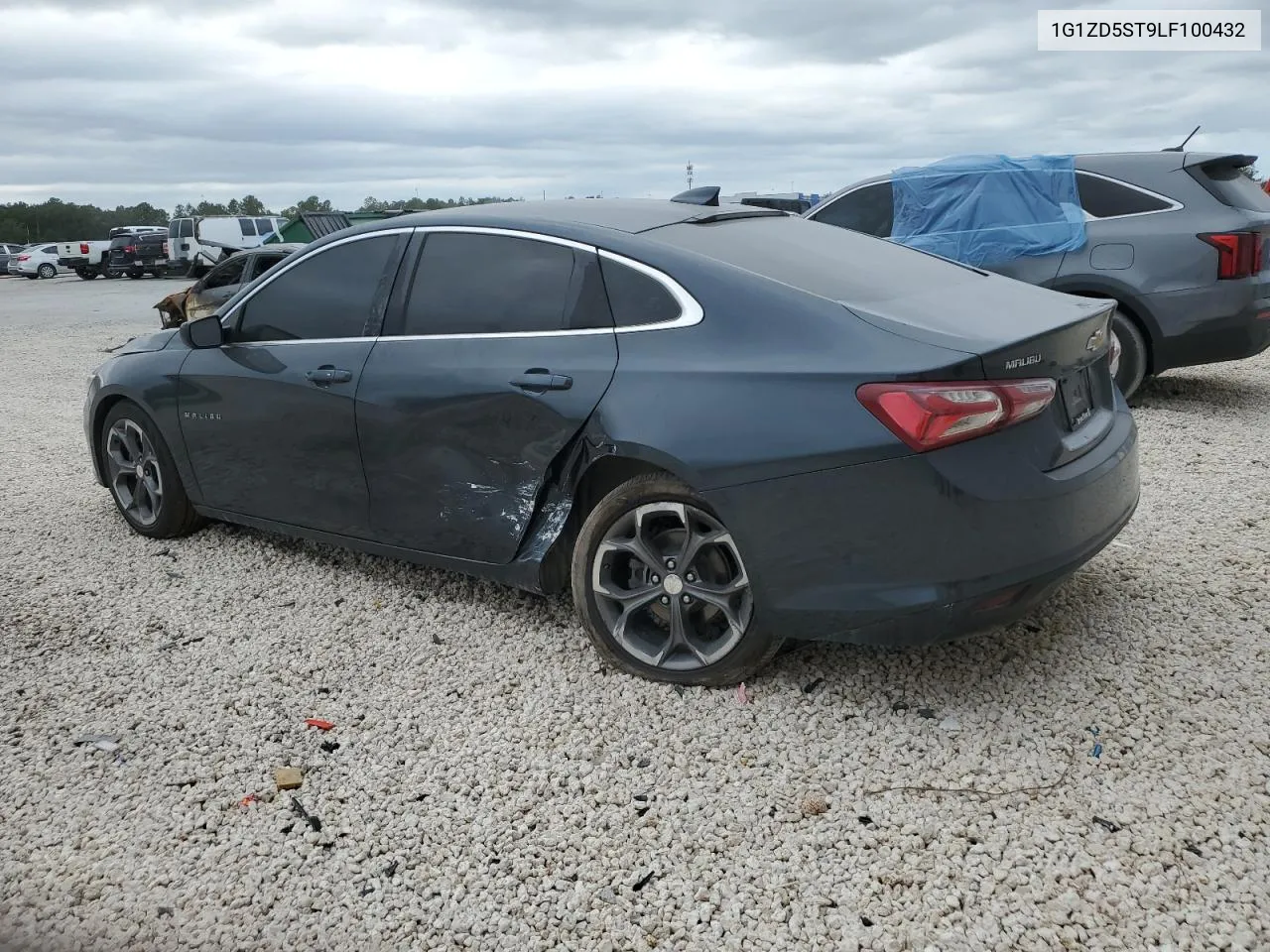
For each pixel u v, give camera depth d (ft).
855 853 8.74
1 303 86.17
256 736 10.94
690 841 8.99
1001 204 24.70
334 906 8.39
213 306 41.65
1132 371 23.73
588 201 13.74
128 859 9.06
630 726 10.80
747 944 7.79
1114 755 9.86
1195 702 10.69
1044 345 10.02
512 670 12.11
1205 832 8.71
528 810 9.54
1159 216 22.97
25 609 14.43
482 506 12.36
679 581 11.10
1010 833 8.86
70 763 10.55
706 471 10.31
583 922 8.12
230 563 15.89
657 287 11.23
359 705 11.53
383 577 15.07
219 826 9.47
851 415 9.68
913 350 9.72
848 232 13.83
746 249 11.83
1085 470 10.25
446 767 10.28
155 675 12.36
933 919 7.95
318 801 9.78
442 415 12.41
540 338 11.89
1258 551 14.60
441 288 12.96
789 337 10.33
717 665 11.09
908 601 9.66
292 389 13.96
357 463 13.46
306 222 90.79
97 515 18.79
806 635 10.29
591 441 11.16
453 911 8.29
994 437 9.55
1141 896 8.04
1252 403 24.81
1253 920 7.73
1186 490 17.70
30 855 9.16
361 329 13.58
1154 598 13.15
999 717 10.60
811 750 10.20
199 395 15.29
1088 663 11.55
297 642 13.14
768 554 10.19
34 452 24.67
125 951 7.99
